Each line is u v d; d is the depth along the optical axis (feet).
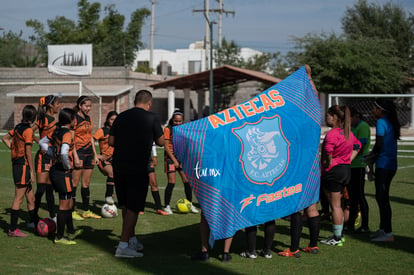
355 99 107.14
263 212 17.28
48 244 19.48
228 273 15.66
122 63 165.78
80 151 24.80
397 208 26.96
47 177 22.24
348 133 18.72
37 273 15.53
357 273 15.78
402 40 132.26
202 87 118.93
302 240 20.59
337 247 19.26
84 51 112.68
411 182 36.78
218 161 16.84
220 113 17.63
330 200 19.39
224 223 16.79
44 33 173.27
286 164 17.65
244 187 17.02
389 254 18.17
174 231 22.16
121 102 110.11
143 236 21.15
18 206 20.65
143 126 17.85
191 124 17.34
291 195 17.65
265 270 16.05
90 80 113.80
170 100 109.60
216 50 157.69
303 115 18.43
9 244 19.39
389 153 20.01
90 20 171.53
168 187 26.23
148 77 119.55
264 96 18.42
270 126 17.63
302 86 19.12
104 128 25.85
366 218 21.62
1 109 117.08
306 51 108.37
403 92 113.70
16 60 161.38
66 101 107.65
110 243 19.81
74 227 22.81
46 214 25.48
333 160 18.93
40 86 114.11
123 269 16.05
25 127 20.51
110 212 25.11
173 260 17.30
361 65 101.19
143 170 17.78
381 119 20.15
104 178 39.58
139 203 17.74
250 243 17.60
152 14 162.09
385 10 136.87
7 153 59.67
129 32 173.58
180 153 17.17
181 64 195.62
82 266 16.39
